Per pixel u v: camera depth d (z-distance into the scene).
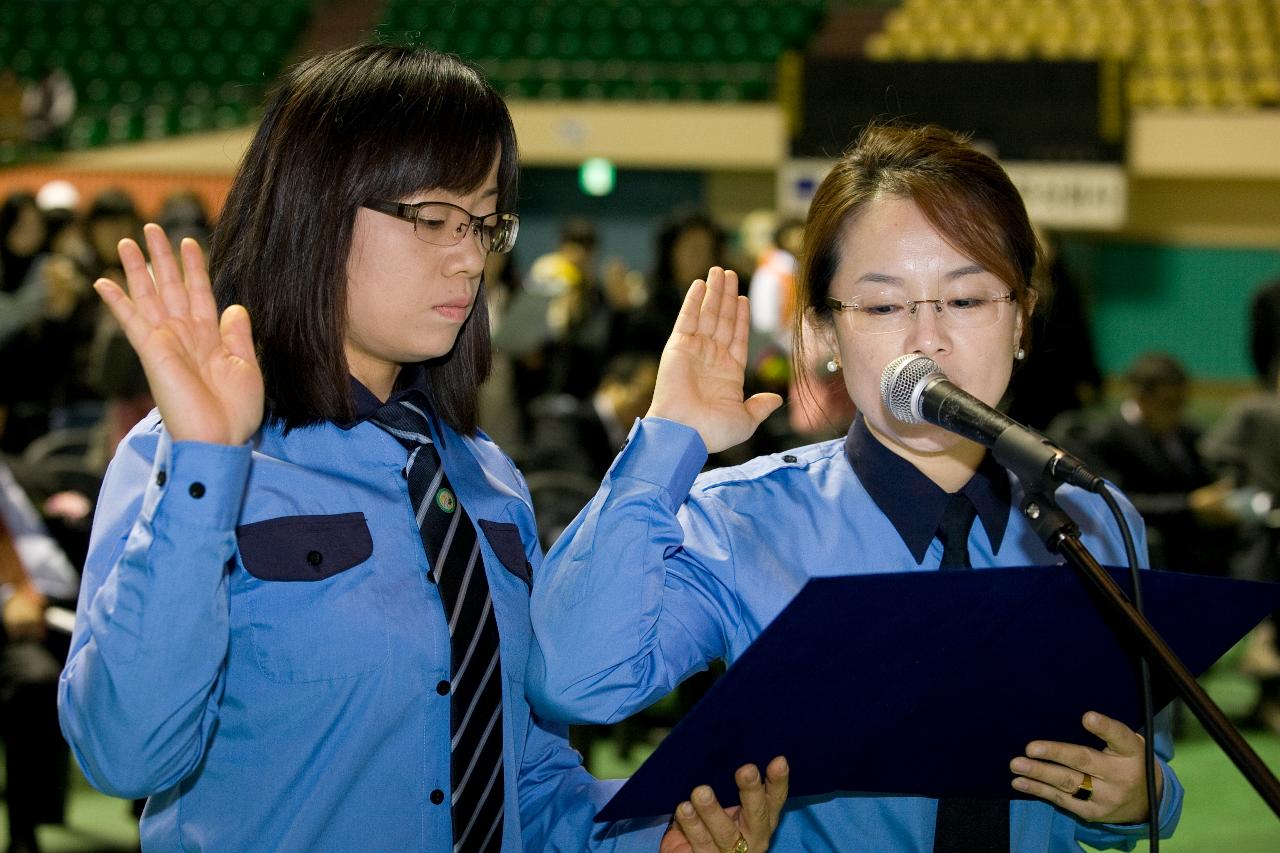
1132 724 1.49
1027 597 1.31
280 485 1.51
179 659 1.34
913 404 1.41
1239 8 13.54
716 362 1.62
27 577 3.55
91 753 1.38
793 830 1.58
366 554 1.51
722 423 1.59
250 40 14.96
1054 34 13.59
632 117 12.67
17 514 3.57
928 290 1.49
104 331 4.59
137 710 1.34
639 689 1.51
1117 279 12.79
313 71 1.55
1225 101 12.51
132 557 1.34
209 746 1.49
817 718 1.39
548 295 6.43
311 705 1.47
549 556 1.58
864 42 14.21
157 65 14.84
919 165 1.51
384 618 1.50
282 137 1.52
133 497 1.46
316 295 1.49
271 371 1.52
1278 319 5.88
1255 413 5.05
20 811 3.50
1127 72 8.73
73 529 3.89
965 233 1.47
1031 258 1.56
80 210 12.02
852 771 1.46
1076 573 1.31
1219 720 1.22
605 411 4.82
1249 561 4.97
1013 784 1.48
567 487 4.19
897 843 1.54
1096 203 8.87
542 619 1.53
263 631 1.47
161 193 13.34
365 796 1.49
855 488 1.60
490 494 1.67
